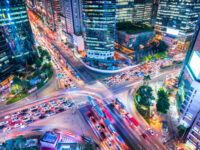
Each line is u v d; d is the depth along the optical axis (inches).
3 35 3941.9
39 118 3002.0
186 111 2593.5
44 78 4343.0
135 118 2962.6
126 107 3260.3
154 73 4650.6
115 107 3270.2
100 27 4603.8
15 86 3491.6
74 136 2596.0
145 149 2357.3
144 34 6072.8
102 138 2551.7
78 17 6358.3
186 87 2699.3
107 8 4256.9
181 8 5684.1
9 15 3937.0
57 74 4640.8
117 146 2375.7
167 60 5521.7
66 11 6505.9
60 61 5516.7
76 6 6072.8
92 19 4530.0
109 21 4485.7
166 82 4133.9
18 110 3211.1
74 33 6402.6
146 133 2640.3
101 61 5255.9
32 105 3351.4
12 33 4168.3
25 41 4557.1
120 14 6943.9
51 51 6427.2
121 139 2417.6
